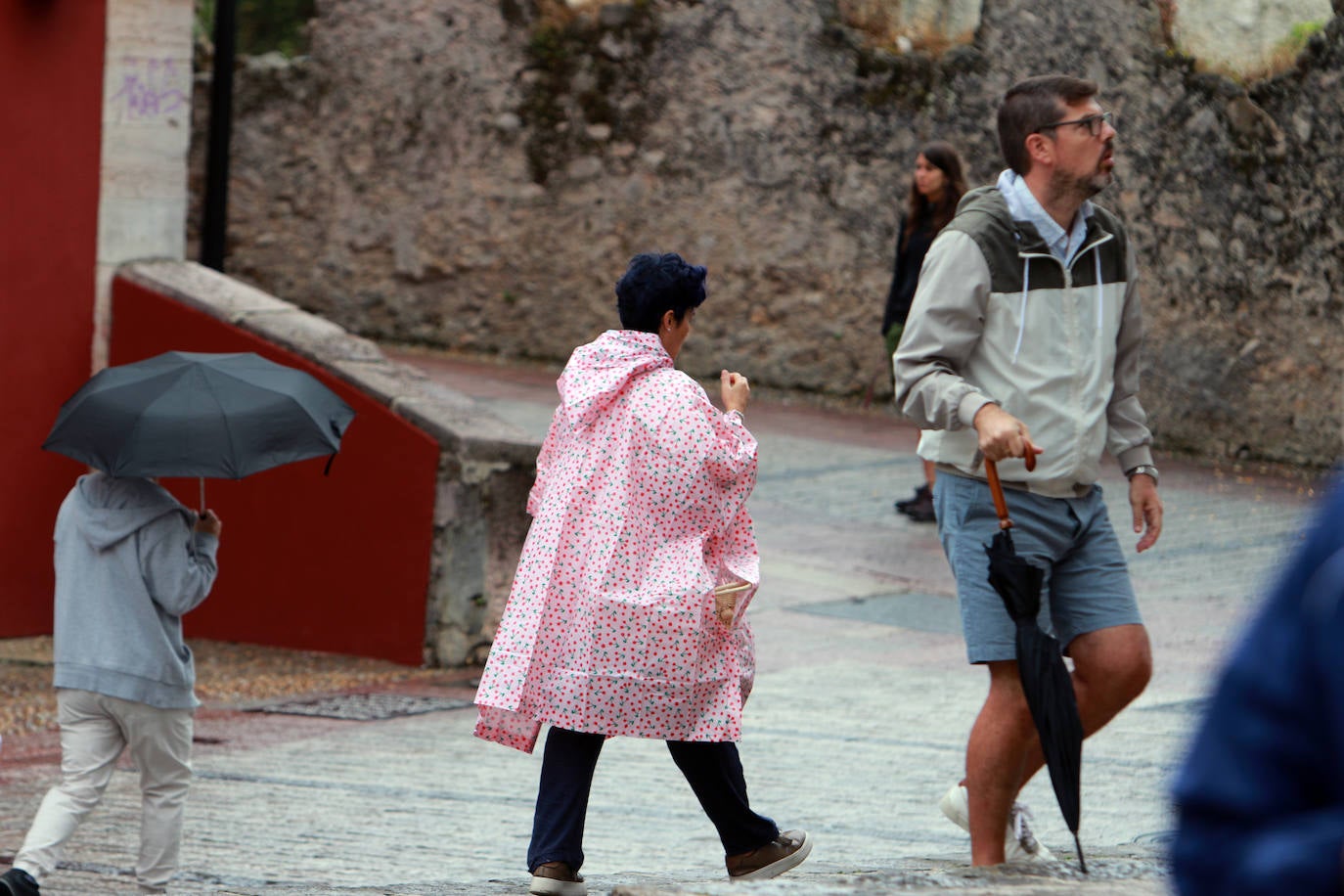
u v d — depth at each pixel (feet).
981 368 48.32
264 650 110.63
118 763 85.25
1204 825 12.30
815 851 61.31
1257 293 166.40
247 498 111.24
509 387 187.11
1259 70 164.35
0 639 109.70
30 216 108.68
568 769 48.08
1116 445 51.65
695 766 49.14
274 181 213.87
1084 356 48.08
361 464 107.96
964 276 47.44
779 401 191.52
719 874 56.65
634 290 48.08
